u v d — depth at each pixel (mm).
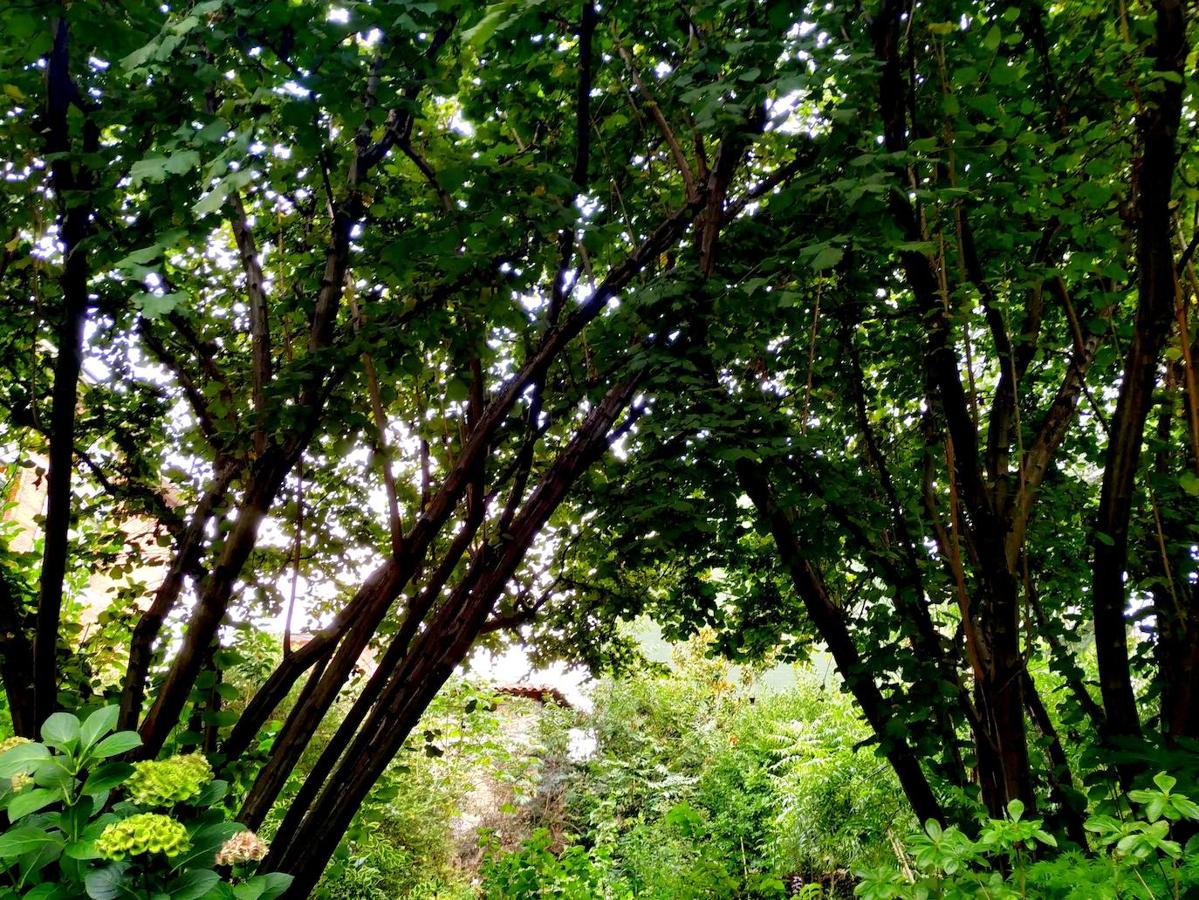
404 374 1827
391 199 1848
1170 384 2014
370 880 5832
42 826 1044
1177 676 1905
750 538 3613
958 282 2090
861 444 3156
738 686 10586
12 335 2076
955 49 1952
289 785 2924
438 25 1210
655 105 2215
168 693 1602
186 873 1050
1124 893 1255
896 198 1843
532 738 8688
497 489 2357
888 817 5488
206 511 1883
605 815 7871
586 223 1592
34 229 1454
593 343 2461
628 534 2754
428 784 6188
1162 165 1591
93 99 1324
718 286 1945
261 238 2402
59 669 2076
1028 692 2633
